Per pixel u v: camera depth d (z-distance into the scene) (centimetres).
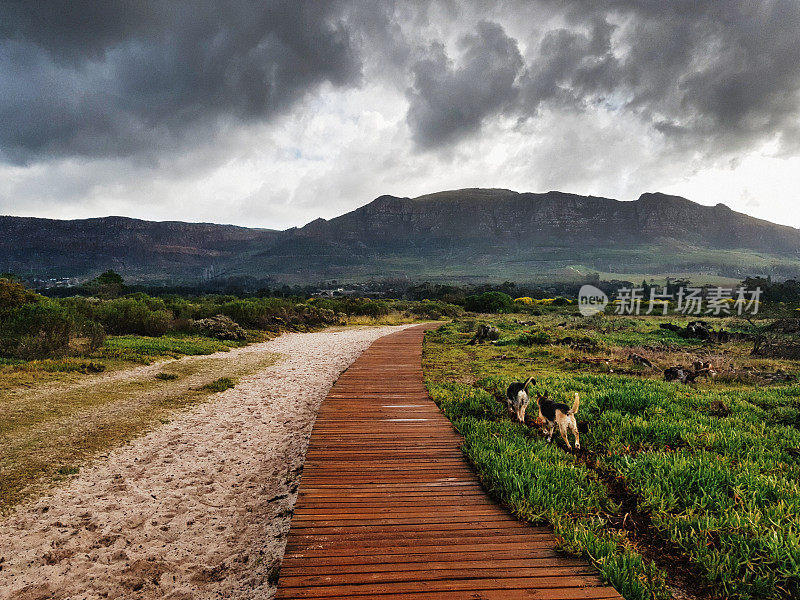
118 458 667
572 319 3697
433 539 373
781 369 1400
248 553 441
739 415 787
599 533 394
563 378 1176
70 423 796
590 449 627
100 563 419
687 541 380
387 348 1856
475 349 1936
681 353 1686
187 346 1723
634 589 310
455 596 298
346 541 367
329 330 3055
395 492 471
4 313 1434
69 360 1256
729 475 486
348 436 669
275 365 1524
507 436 653
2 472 589
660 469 502
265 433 812
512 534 386
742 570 348
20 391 966
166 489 577
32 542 444
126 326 1931
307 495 461
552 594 303
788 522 396
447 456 585
